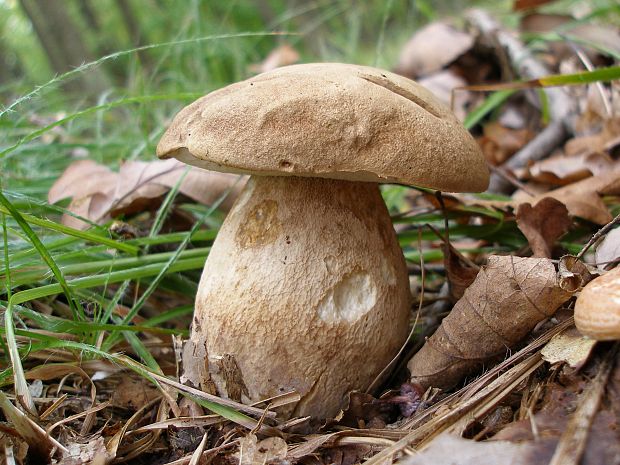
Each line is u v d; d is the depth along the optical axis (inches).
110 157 13.3
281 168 5.5
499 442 4.7
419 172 5.7
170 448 6.5
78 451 5.9
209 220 10.7
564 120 12.4
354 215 6.6
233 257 6.6
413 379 6.8
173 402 6.7
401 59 16.7
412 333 7.4
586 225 9.2
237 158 5.6
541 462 4.5
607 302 4.8
